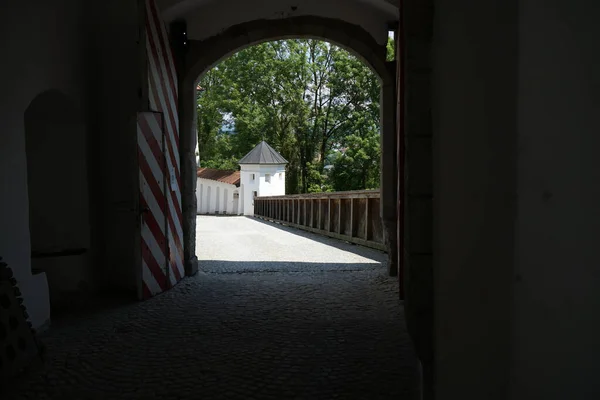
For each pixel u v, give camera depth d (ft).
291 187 136.98
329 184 131.85
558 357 4.75
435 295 5.84
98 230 19.84
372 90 127.44
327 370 11.45
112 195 19.85
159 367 11.70
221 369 11.56
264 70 129.59
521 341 4.95
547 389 4.83
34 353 11.71
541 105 4.69
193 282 22.08
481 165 5.34
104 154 19.85
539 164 4.74
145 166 18.86
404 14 6.50
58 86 16.80
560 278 4.69
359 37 23.56
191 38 23.34
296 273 24.80
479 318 5.47
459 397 5.66
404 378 10.93
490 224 5.30
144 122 18.72
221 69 137.49
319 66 130.52
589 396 4.64
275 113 132.77
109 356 12.46
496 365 5.34
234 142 141.38
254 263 28.99
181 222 23.30
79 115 18.57
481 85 5.29
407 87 6.00
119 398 10.04
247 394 10.19
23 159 14.28
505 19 5.01
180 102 23.44
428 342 6.00
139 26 17.80
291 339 13.82
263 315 16.44
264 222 76.13
